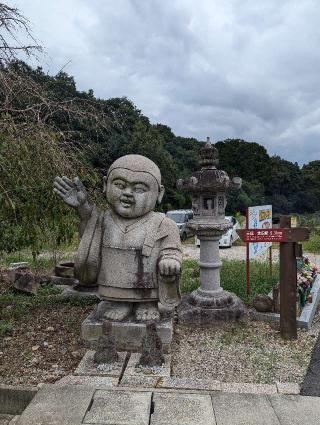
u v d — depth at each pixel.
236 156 37.81
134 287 4.70
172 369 4.46
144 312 4.84
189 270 10.01
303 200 38.06
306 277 6.91
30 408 3.37
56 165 5.63
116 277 4.73
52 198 5.71
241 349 5.06
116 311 4.85
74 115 6.54
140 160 4.78
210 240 6.16
